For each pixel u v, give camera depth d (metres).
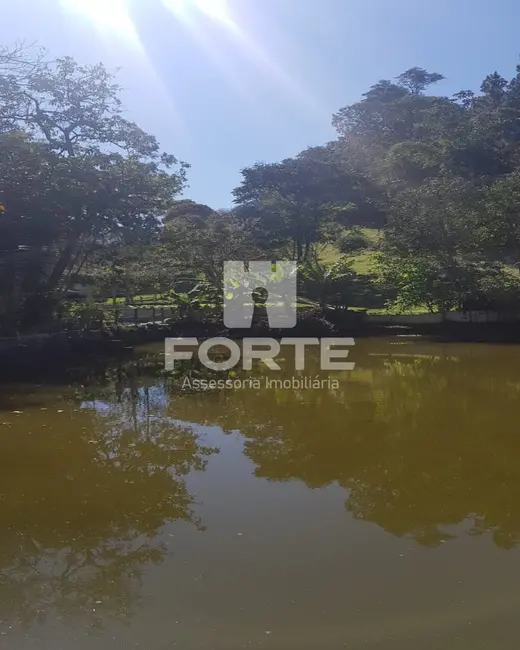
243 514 5.52
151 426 8.86
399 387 11.82
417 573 4.32
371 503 5.76
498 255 23.19
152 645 3.52
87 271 21.55
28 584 4.30
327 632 3.60
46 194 16.25
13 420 9.19
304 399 10.75
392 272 22.56
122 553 4.75
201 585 4.19
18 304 16.52
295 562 4.52
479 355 16.28
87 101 18.64
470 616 3.75
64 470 6.87
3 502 5.88
